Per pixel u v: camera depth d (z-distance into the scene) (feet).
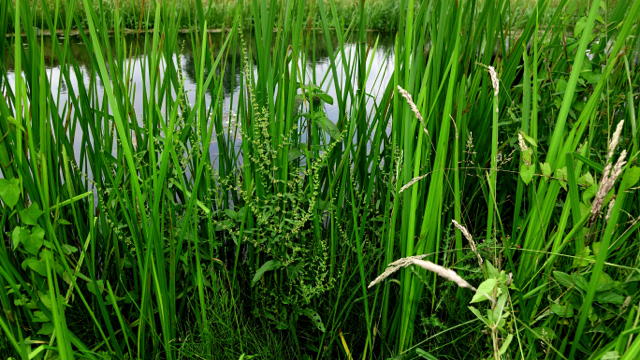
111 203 4.76
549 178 3.43
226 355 4.56
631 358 2.21
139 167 4.53
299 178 4.79
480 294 2.46
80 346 3.76
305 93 4.98
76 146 8.11
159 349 4.88
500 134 5.77
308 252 5.03
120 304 4.97
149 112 4.02
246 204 4.61
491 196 3.54
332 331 4.84
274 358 4.76
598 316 3.47
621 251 3.70
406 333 4.28
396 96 3.81
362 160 5.28
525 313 3.44
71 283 4.02
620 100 5.02
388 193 4.31
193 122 4.77
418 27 4.53
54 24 4.25
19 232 3.73
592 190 3.25
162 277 4.05
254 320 5.25
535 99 3.59
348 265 5.18
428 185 4.48
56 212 3.92
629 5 5.01
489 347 4.09
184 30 18.67
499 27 5.49
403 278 4.11
